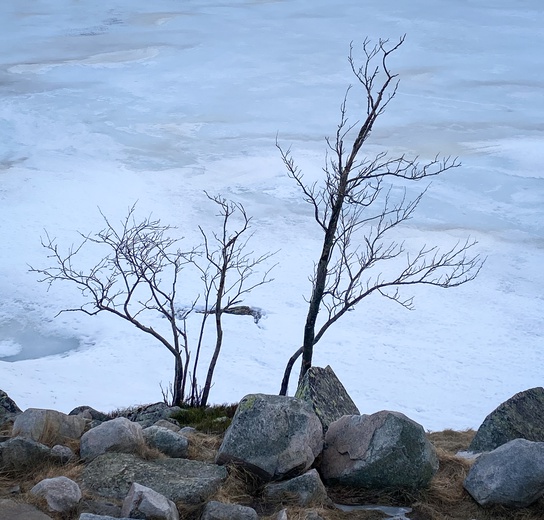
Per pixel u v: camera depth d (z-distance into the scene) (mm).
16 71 116750
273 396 8828
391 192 71875
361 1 180375
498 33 149500
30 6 170500
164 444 9039
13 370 39844
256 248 62031
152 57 129000
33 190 73812
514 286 56188
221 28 152500
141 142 87625
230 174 78188
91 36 144375
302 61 127125
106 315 49781
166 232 65000
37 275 56406
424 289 55125
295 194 72812
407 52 134125
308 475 8164
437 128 91688
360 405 37562
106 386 38375
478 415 37188
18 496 7387
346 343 46188
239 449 8398
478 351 46188
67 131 90500
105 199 72188
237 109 100562
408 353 45156
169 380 39812
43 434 9055
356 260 59188
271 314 50500
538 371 43750
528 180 75562
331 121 95312
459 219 67188
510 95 107500
